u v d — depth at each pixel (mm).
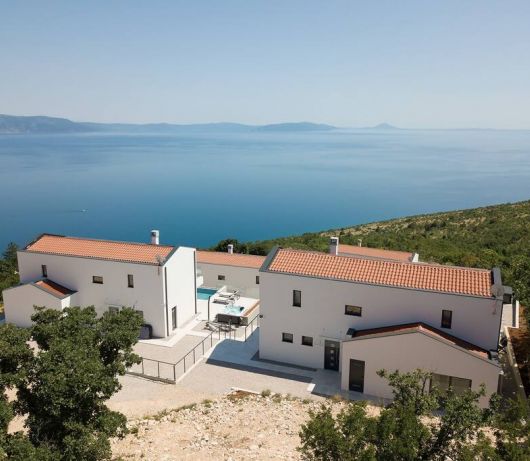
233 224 158000
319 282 31109
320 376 31312
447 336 28234
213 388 29859
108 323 18953
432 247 73938
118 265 37594
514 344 32781
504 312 40312
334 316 31312
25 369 16094
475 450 13547
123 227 146375
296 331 32562
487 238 81438
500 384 28547
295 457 20078
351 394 28828
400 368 27594
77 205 182750
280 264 32750
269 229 152500
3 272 57469
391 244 76250
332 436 13734
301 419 25000
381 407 26000
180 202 196500
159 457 20328
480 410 15445
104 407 17453
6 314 38969
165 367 32688
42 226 145250
